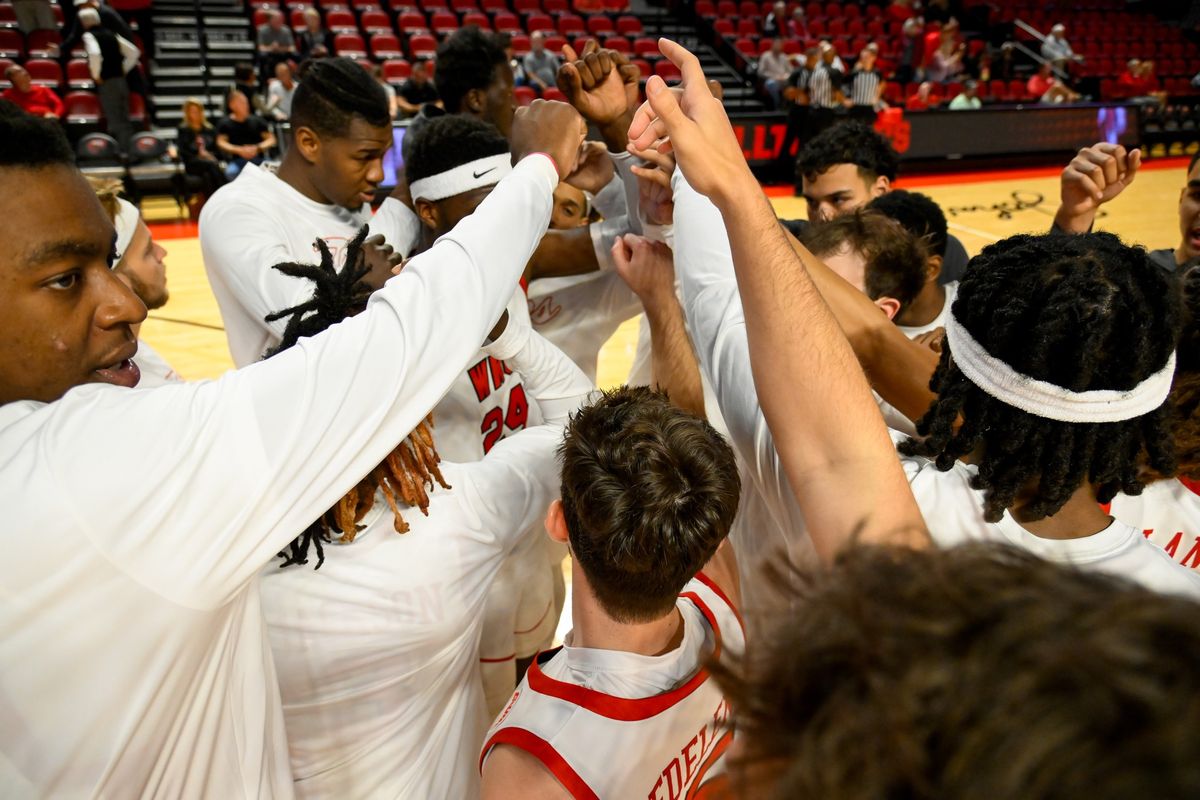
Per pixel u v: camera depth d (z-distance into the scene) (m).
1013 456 0.77
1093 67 14.16
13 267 0.64
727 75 12.37
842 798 0.31
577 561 0.85
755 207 0.68
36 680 0.58
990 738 0.28
